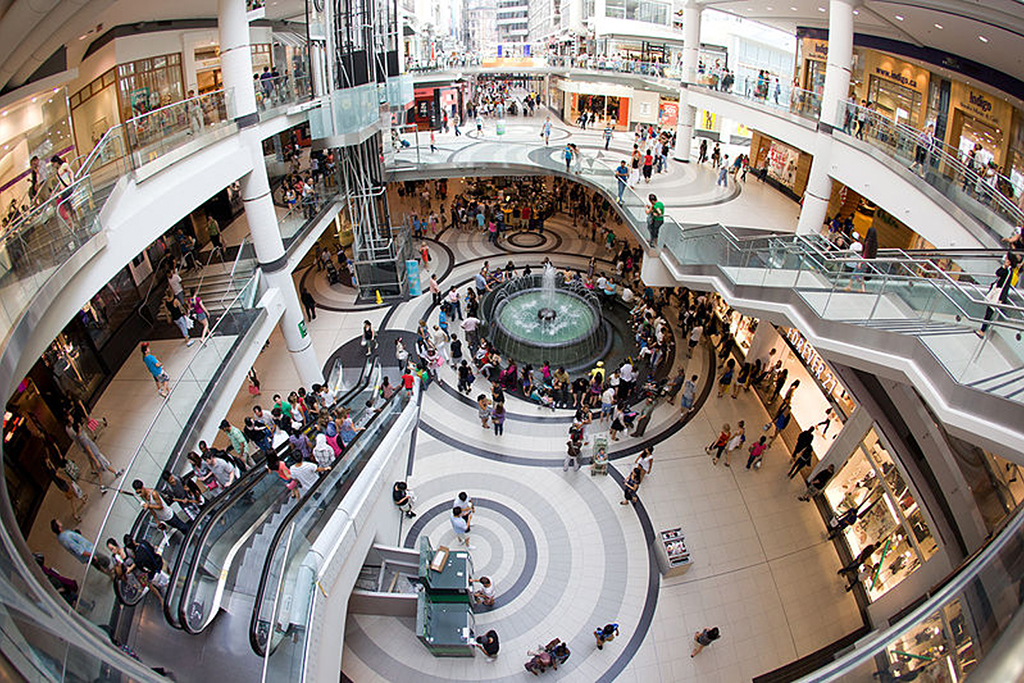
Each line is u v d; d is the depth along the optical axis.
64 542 6.80
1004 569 3.93
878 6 12.56
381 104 18.52
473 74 34.03
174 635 6.67
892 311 9.04
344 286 21.80
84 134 13.53
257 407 12.23
